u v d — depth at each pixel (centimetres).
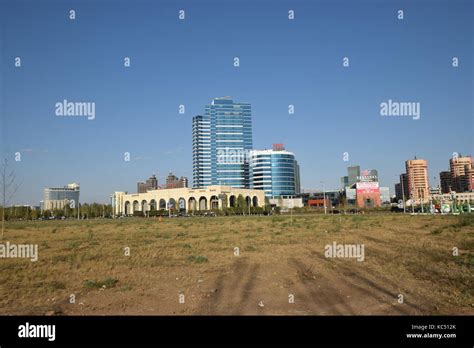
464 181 17688
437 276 1395
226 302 1130
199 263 1902
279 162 18312
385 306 1044
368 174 18200
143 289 1329
